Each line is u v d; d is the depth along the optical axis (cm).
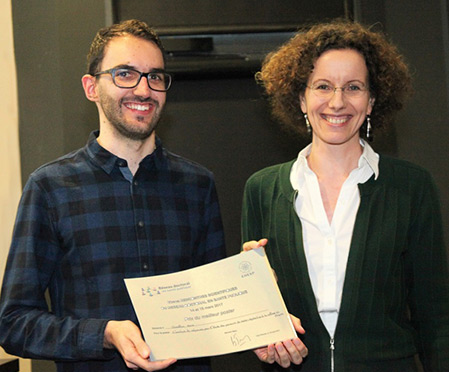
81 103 297
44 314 172
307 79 185
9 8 303
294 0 295
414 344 182
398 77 192
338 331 174
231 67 293
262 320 158
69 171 186
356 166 187
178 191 193
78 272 178
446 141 304
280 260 184
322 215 181
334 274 177
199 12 292
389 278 177
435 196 184
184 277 161
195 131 304
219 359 294
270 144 305
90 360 176
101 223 181
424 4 303
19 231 179
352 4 299
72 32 296
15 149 304
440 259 181
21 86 298
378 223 179
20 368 297
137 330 161
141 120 181
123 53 181
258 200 196
